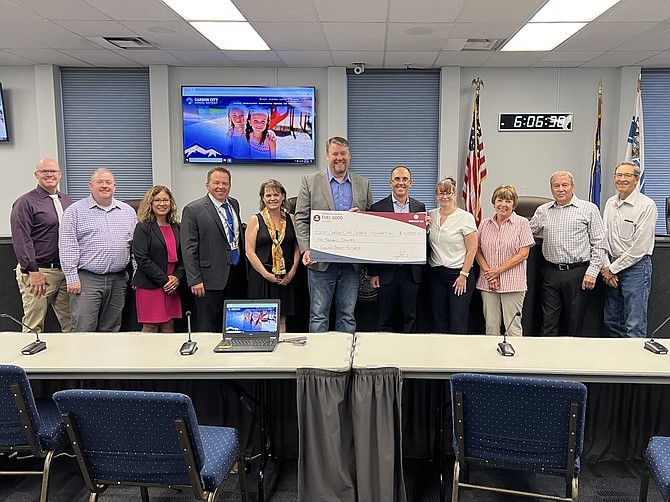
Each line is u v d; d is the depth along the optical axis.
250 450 2.74
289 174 6.67
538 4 4.12
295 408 2.73
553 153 6.59
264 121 6.50
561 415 1.82
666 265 3.62
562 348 2.46
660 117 6.51
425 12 4.31
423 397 2.72
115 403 1.74
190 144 6.54
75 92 6.60
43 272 3.56
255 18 4.49
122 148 6.70
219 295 3.37
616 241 3.51
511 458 1.94
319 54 5.78
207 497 1.89
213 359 2.28
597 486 2.52
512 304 3.37
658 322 3.67
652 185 6.61
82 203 3.37
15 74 6.48
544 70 6.44
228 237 3.39
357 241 3.26
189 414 1.74
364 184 3.44
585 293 3.43
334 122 6.53
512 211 3.38
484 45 5.37
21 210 3.46
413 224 3.25
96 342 2.57
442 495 2.40
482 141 6.56
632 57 5.85
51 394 2.74
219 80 6.50
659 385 2.65
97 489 1.92
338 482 2.08
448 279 3.34
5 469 2.69
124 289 3.56
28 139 6.59
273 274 3.30
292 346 2.46
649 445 2.13
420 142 6.70
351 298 3.44
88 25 4.74
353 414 2.09
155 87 6.41
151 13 4.39
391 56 5.86
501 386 1.83
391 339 2.59
